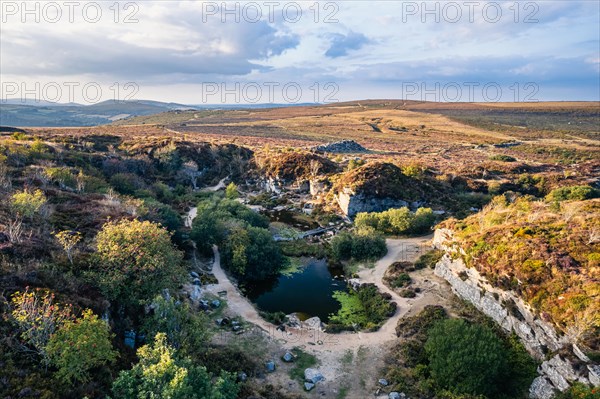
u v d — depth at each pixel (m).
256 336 34.38
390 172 75.19
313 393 27.52
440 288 42.00
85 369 19.59
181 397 18.12
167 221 52.41
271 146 143.25
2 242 28.48
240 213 63.25
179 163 101.12
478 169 97.19
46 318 20.09
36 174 57.28
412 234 60.19
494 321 34.34
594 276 29.48
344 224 67.44
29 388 18.19
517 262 33.59
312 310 41.69
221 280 45.59
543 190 82.00
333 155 123.25
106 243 30.83
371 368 30.55
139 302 28.19
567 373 24.97
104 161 86.44
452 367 27.25
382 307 39.75
